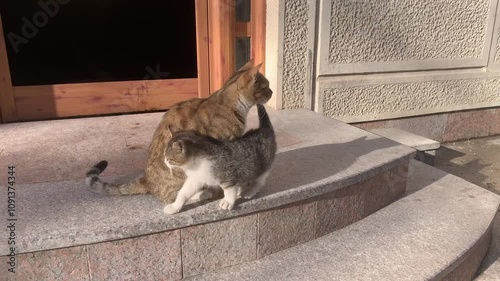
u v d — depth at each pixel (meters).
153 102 4.15
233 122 2.27
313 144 3.19
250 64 2.56
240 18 4.16
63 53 6.18
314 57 4.19
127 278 2.02
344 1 4.13
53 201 2.17
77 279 1.93
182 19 5.75
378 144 3.22
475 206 3.07
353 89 4.46
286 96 4.18
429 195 3.25
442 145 5.39
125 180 2.46
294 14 3.94
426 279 2.19
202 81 4.19
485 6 5.01
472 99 5.35
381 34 4.45
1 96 3.60
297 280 2.16
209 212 2.09
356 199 2.74
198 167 1.97
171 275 2.12
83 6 6.97
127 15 6.95
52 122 3.64
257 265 2.29
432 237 2.61
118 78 5.17
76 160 2.77
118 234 1.91
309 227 2.51
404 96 4.83
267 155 2.21
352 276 2.20
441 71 5.04
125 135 3.31
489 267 2.84
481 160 4.89
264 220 2.30
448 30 4.87
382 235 2.62
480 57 5.23
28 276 1.84
